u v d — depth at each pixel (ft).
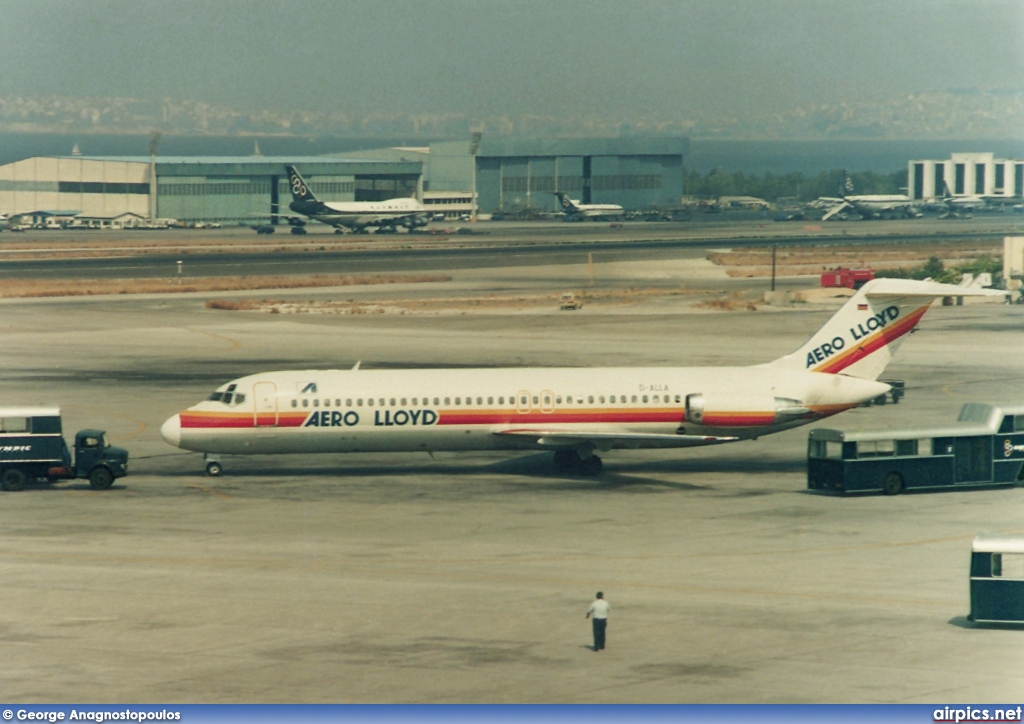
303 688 437.17
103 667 459.32
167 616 519.60
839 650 476.13
